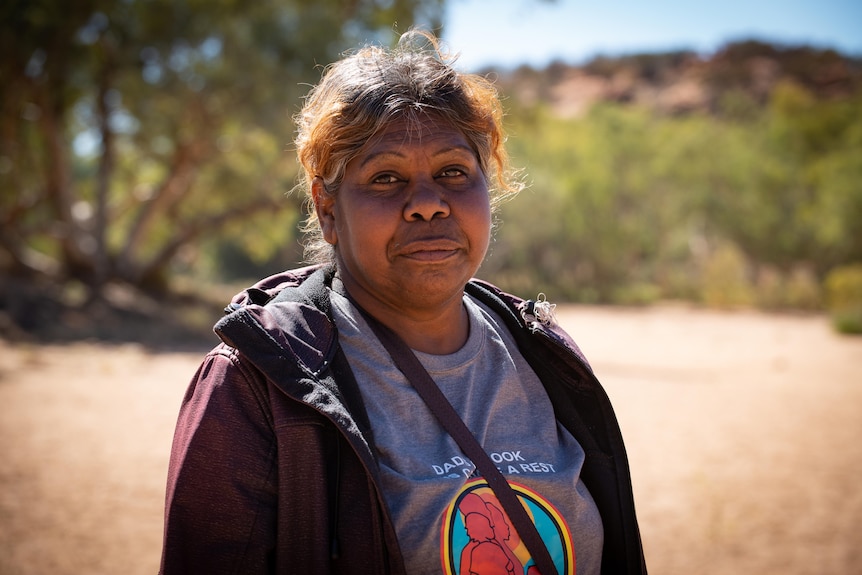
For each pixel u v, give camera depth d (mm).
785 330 26734
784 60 111250
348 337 1420
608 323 27906
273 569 1279
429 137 1412
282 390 1256
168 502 1244
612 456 1597
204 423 1249
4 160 23062
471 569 1312
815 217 40844
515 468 1422
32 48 19594
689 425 10070
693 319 30609
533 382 1589
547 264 40594
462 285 1454
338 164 1429
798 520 6117
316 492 1258
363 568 1249
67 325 17312
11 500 5906
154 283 25141
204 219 25656
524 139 41969
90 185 29141
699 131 45812
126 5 20297
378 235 1395
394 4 20453
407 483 1311
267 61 21125
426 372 1431
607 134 45406
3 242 21531
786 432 9750
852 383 14430
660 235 42531
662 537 5660
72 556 4895
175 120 22406
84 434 8188
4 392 10250
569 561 1415
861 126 49875
